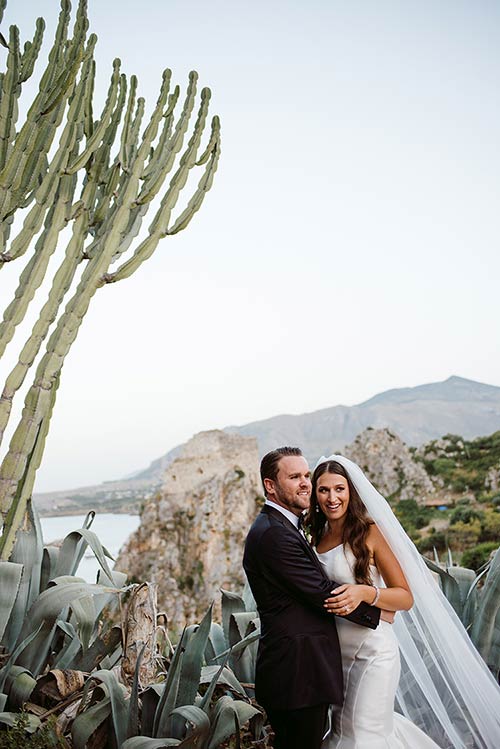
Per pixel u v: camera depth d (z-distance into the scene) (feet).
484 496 193.88
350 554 10.82
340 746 10.41
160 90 14.49
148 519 234.79
